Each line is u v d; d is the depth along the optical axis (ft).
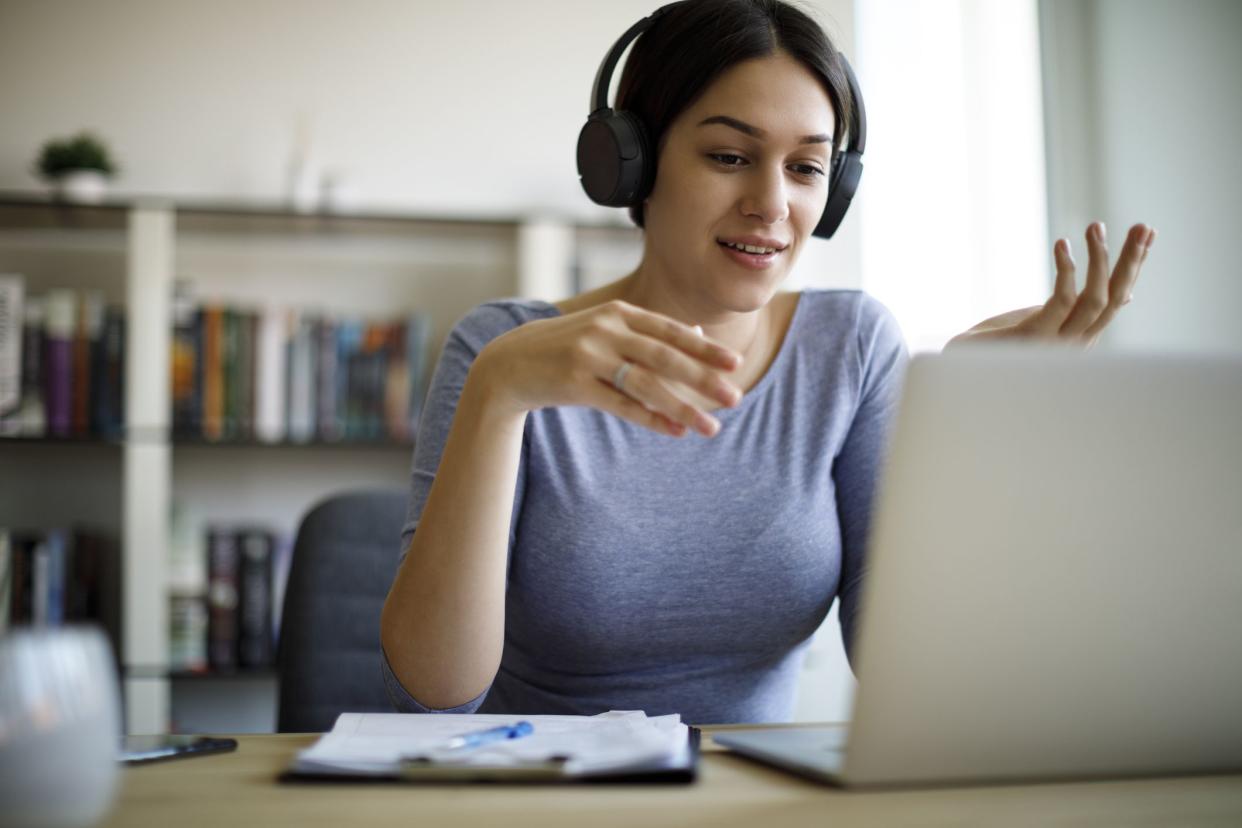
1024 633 2.17
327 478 10.36
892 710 2.17
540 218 9.90
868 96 10.72
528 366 3.05
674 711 4.42
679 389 4.45
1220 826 1.97
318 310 10.57
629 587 4.32
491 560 3.36
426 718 2.92
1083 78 9.87
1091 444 2.13
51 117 10.32
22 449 10.09
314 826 1.92
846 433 4.76
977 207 10.45
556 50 10.83
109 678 1.87
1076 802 2.14
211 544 9.39
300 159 10.43
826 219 4.78
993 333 3.79
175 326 9.42
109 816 1.98
